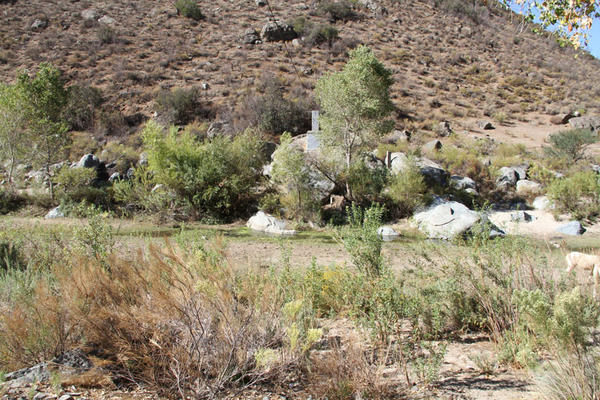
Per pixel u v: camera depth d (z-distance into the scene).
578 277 5.79
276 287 4.53
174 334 3.53
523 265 5.13
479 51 57.97
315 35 52.06
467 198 19.38
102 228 6.18
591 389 2.98
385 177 18.64
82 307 3.74
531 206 18.67
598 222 16.16
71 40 48.25
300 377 3.46
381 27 60.22
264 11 61.84
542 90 47.66
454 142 29.59
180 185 18.03
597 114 39.72
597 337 3.50
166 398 3.02
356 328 4.25
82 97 35.22
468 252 5.34
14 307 4.11
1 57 43.03
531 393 3.22
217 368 3.37
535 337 3.98
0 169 23.92
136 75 41.53
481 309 4.77
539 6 7.16
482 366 3.72
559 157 25.61
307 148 23.78
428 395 3.19
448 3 71.19
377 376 3.34
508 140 31.84
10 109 20.19
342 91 19.06
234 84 40.41
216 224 17.41
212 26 56.56
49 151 20.84
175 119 34.69
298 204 17.42
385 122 20.08
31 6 56.00
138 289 3.93
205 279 4.04
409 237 13.79
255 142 20.75
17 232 8.51
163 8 59.84
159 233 14.02
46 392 2.98
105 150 27.61
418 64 50.16
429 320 4.52
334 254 10.84
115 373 3.33
